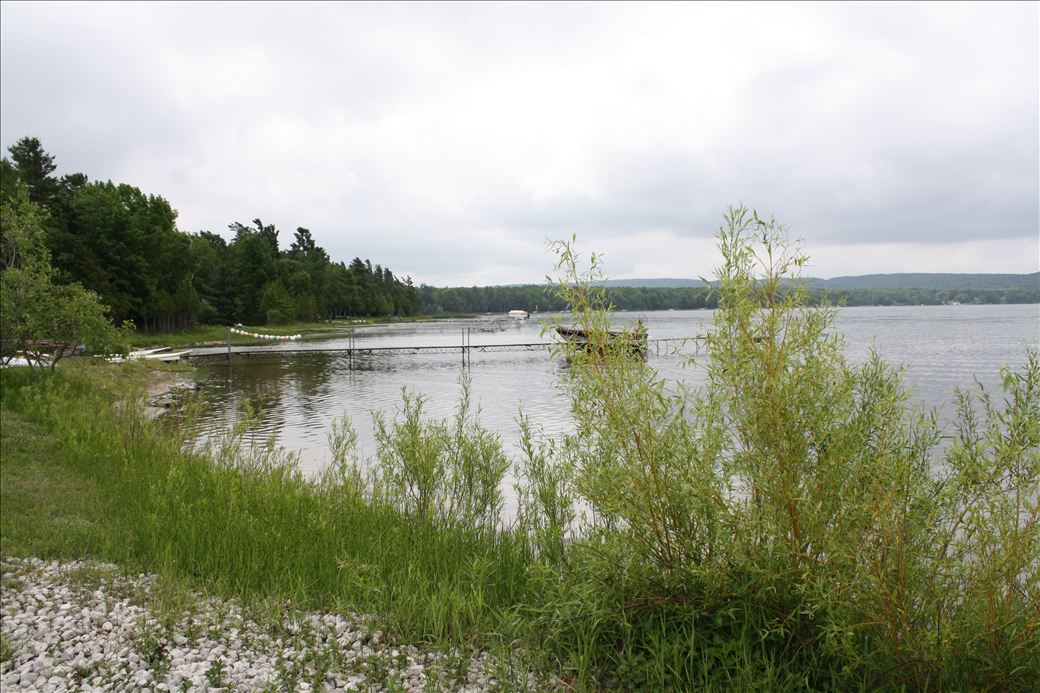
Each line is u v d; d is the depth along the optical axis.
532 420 21.47
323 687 4.06
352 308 153.00
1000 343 55.78
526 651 4.42
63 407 14.56
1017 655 3.24
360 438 18.22
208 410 25.39
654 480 3.93
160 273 80.31
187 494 8.39
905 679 3.45
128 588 5.78
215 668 4.22
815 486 3.58
